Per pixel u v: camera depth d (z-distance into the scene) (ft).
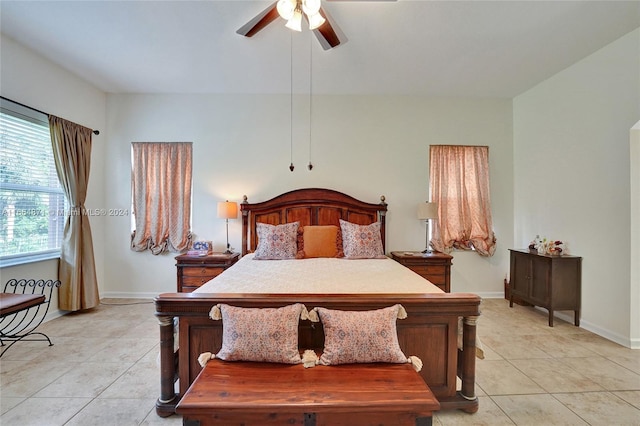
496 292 13.55
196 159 13.19
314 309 5.44
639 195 8.65
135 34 8.67
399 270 8.89
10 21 8.07
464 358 5.85
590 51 9.55
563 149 10.89
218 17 7.87
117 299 12.84
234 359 5.10
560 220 11.03
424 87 12.41
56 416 5.60
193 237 13.19
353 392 4.39
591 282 9.83
